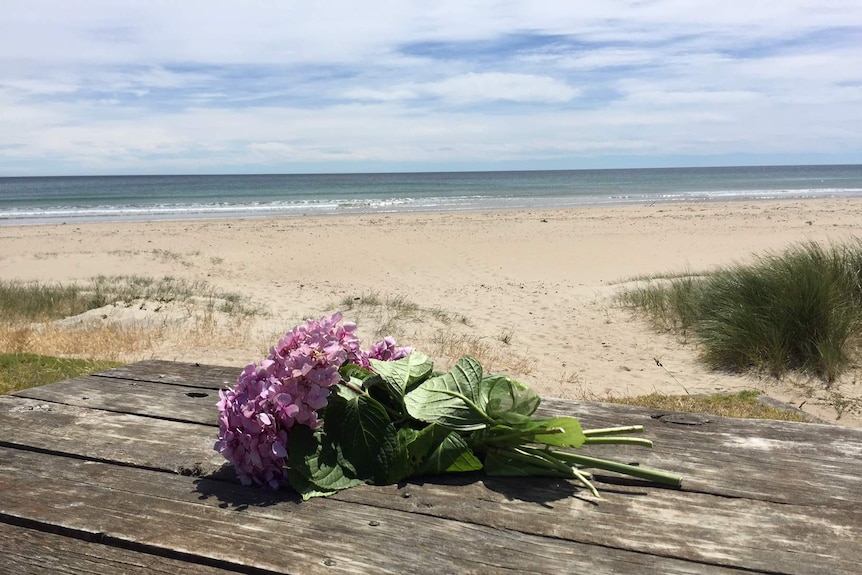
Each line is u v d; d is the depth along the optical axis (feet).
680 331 26.96
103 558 4.51
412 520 4.91
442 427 5.68
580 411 7.39
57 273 48.75
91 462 6.01
